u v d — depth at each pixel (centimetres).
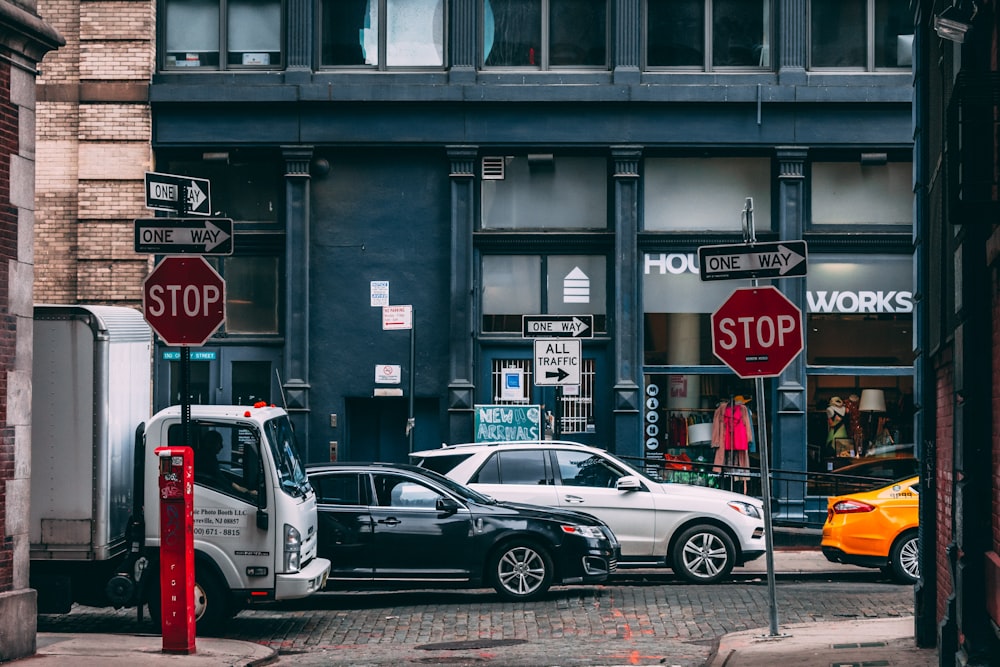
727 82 2134
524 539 1479
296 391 2125
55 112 2130
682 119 2123
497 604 1469
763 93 2112
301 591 1250
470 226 2138
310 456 2142
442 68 2166
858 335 2138
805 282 2134
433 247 2161
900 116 2117
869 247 2130
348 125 2136
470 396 2127
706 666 1059
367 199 2162
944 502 1057
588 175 2164
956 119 761
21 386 1127
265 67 2159
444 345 2153
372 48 2169
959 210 745
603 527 1516
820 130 2117
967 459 908
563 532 1480
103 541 1204
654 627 1305
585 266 2161
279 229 2156
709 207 2152
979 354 902
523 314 2159
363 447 2184
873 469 2122
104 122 2123
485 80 2150
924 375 1149
